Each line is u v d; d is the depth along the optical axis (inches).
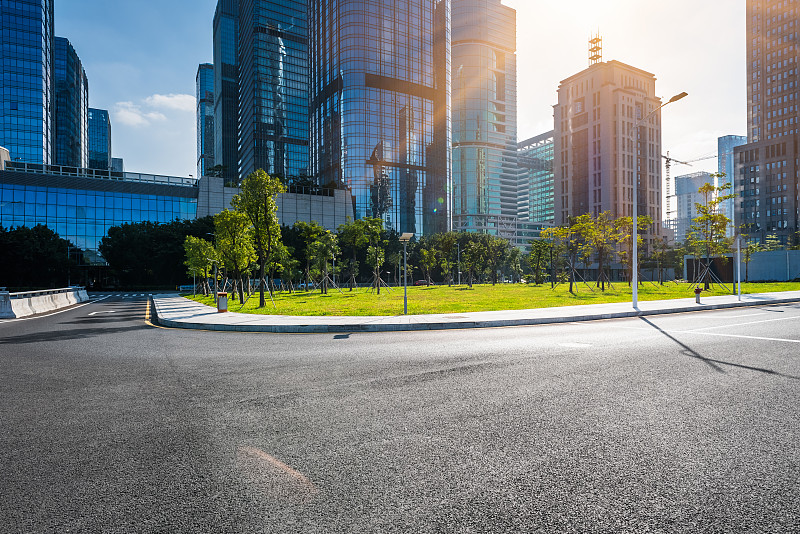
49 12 3986.2
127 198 2726.4
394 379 235.6
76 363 303.1
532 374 242.1
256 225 924.0
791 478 117.5
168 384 235.0
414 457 133.6
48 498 111.8
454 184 6963.6
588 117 5241.1
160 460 134.3
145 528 97.2
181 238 2513.5
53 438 154.6
